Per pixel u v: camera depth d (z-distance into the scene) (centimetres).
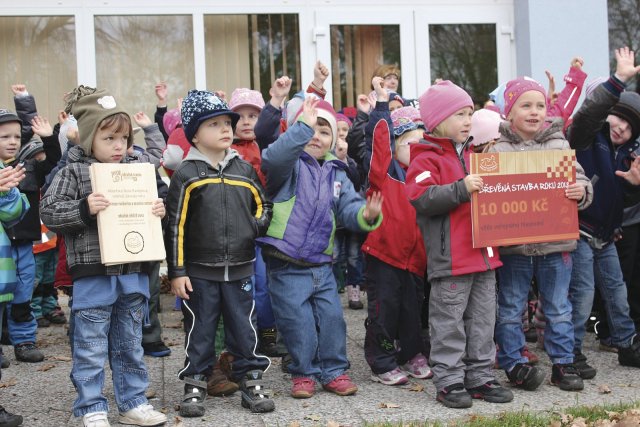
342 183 475
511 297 471
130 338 410
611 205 503
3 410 412
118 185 393
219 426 403
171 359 559
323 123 473
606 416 406
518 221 442
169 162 566
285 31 958
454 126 451
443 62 983
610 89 485
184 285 418
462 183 426
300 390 452
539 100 466
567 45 959
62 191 398
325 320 461
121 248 389
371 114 491
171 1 935
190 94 434
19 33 923
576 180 462
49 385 497
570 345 469
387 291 482
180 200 423
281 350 562
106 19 932
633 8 1005
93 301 393
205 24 948
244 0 948
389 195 486
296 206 456
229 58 952
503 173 439
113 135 405
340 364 465
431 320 448
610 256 524
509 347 470
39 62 925
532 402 439
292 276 455
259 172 558
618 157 541
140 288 406
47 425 416
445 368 439
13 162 570
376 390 470
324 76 538
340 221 471
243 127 568
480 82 988
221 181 429
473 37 985
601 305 560
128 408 407
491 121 536
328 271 467
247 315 436
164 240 423
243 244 430
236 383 454
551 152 452
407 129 502
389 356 484
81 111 407
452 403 430
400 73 974
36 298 696
